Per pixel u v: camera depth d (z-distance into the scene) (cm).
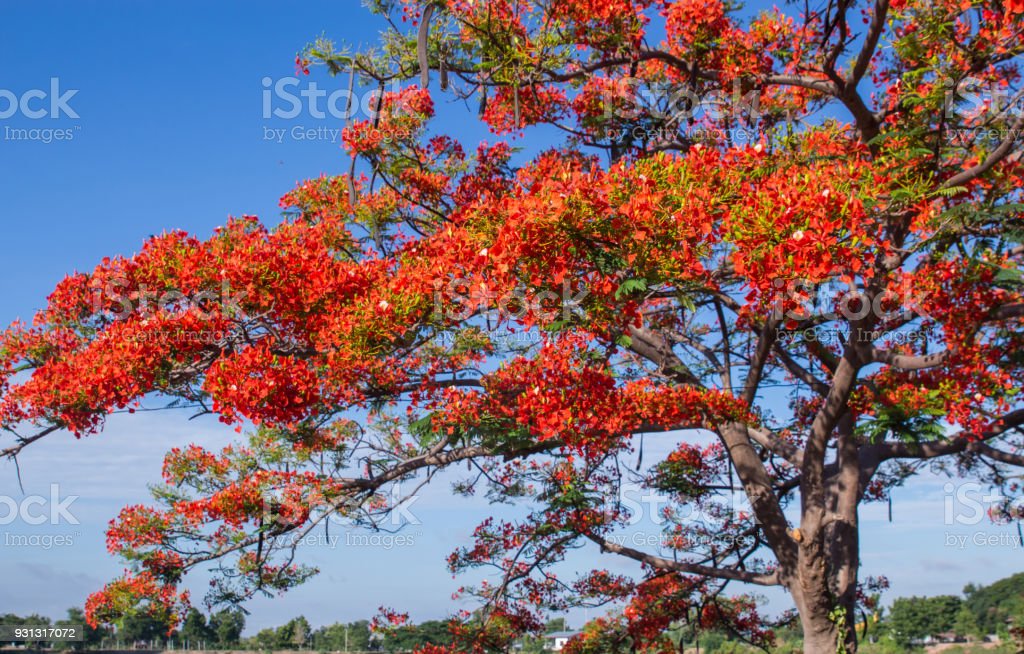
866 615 1138
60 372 883
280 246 944
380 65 993
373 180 1096
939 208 804
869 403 1066
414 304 839
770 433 1210
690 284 771
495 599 1376
